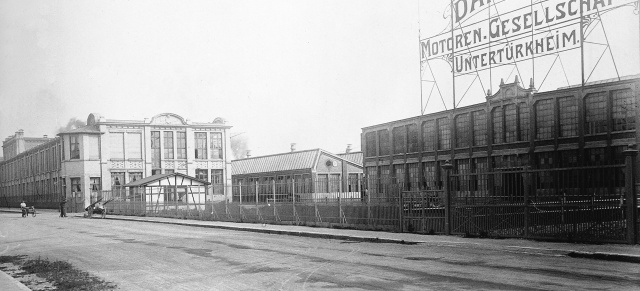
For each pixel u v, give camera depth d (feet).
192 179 158.71
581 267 38.93
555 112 112.68
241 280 37.22
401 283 34.01
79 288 35.70
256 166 213.25
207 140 214.07
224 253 53.47
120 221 126.00
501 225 57.77
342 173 185.37
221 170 215.92
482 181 60.59
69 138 193.36
